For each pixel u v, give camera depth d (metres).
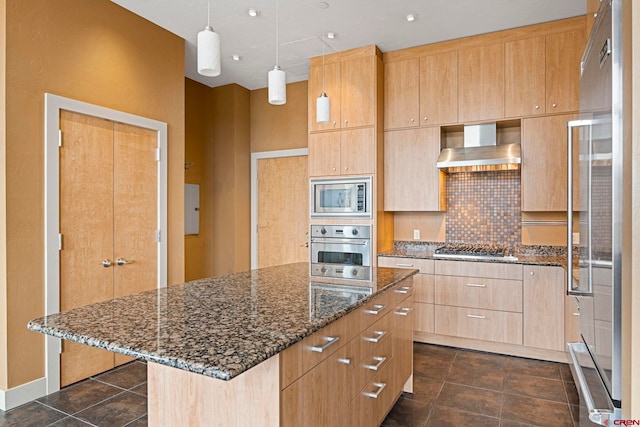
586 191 1.83
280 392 1.30
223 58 4.41
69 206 2.94
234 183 5.24
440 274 3.76
